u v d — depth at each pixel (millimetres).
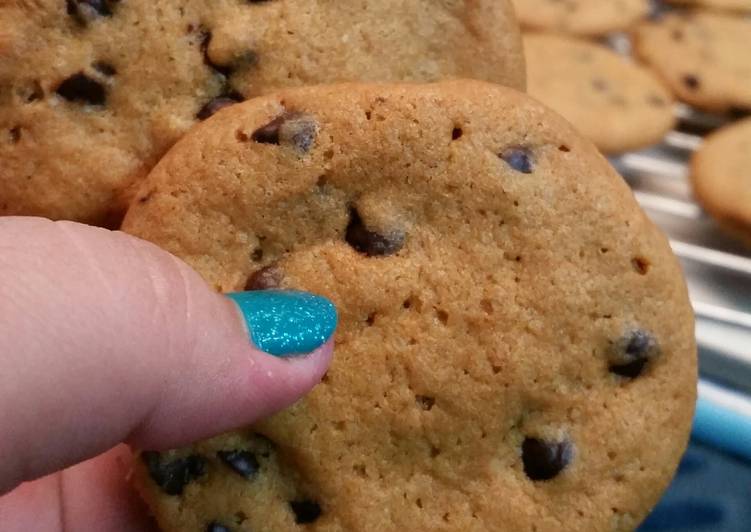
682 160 227
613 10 260
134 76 129
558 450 114
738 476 152
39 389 87
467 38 135
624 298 115
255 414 101
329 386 113
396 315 114
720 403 157
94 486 123
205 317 95
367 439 113
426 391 113
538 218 115
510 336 113
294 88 122
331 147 115
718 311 177
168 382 94
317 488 113
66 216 130
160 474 111
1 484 91
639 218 118
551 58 244
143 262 94
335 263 115
